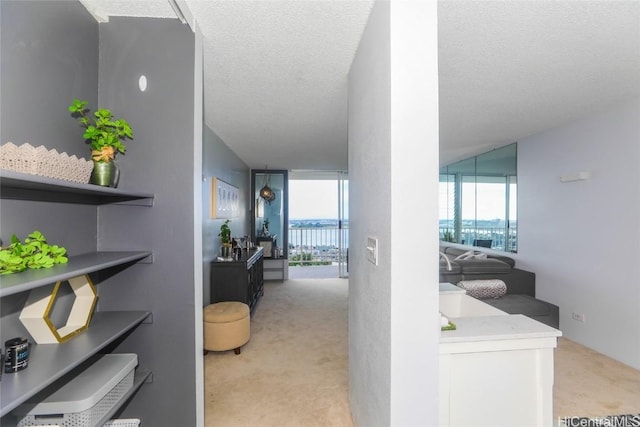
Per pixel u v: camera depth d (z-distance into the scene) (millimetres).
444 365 1272
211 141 3346
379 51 1239
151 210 1519
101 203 1508
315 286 5605
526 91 2299
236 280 3457
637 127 2488
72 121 1349
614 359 2666
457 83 2154
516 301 3225
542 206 3477
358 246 1655
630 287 2562
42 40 1188
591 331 2891
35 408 1071
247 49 1718
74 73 1355
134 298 1520
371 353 1387
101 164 1310
